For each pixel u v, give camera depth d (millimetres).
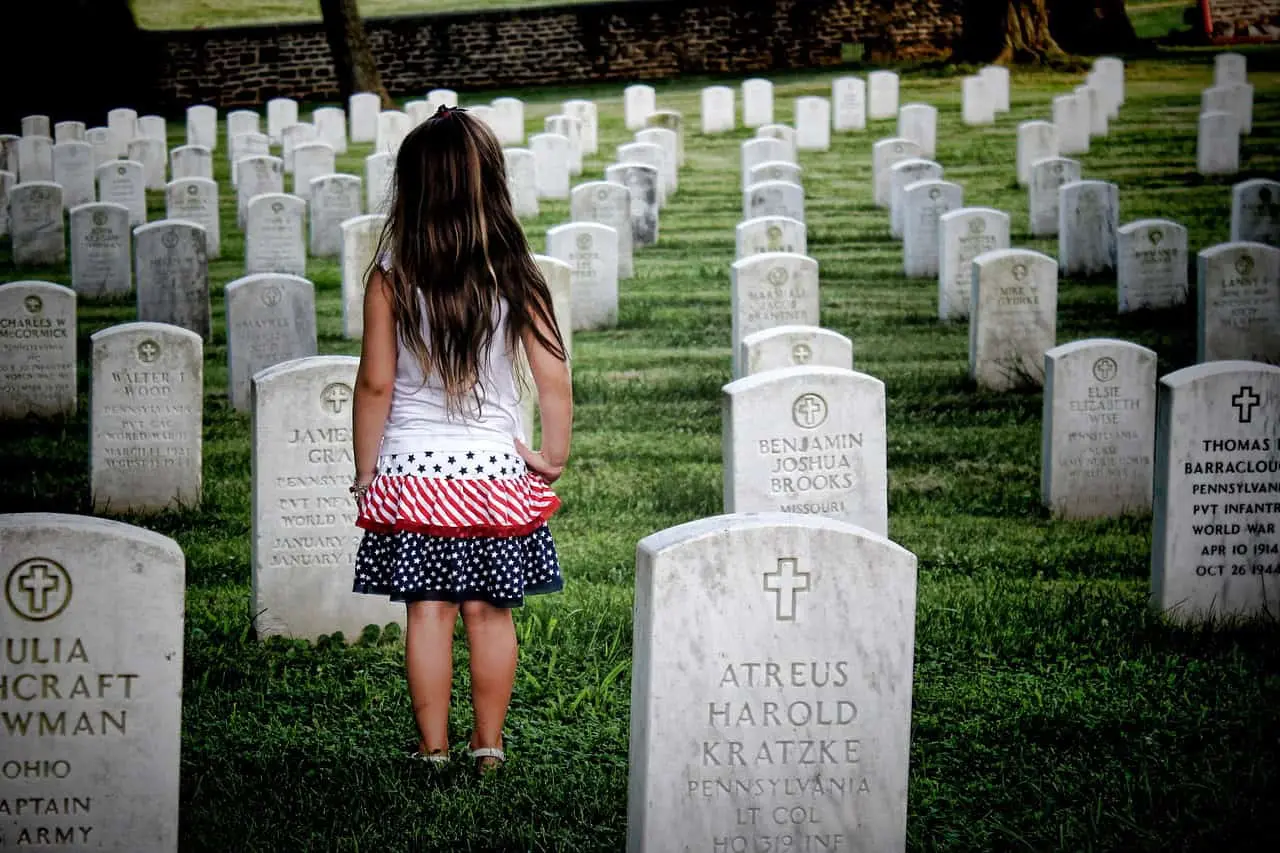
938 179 20891
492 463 5031
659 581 4395
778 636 4480
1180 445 7145
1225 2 38000
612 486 10297
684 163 27703
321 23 37938
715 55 38438
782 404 7383
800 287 13188
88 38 37281
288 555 7109
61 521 4352
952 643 7156
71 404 12258
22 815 4422
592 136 29000
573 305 15844
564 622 7340
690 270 19062
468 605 5277
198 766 5590
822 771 4559
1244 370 7102
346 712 6262
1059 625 7344
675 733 4480
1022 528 9305
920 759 5816
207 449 11227
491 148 5055
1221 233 20594
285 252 18375
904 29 37938
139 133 30188
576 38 38438
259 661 6867
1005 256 12797
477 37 38469
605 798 5371
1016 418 12086
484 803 5184
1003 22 35281
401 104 36281
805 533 4449
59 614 4348
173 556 4383
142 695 4418
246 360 12344
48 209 20266
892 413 12336
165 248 15266
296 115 31547
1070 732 6062
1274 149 26328
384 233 5090
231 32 37812
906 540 9062
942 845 5082
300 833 5043
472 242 4926
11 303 12016
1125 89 32531
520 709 6289
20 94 36938
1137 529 9266
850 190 24734
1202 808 5301
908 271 18594
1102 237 18234
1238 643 7086
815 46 38188
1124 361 9383
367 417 5023
